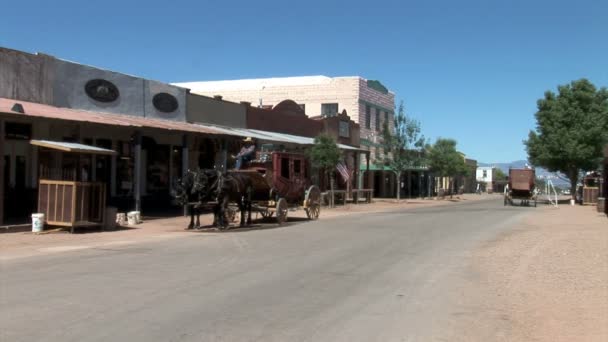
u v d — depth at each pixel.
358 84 51.25
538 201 52.91
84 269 11.07
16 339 6.34
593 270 11.63
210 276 10.54
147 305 8.09
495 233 19.75
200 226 20.30
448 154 59.97
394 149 47.44
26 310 7.66
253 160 22.30
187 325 7.10
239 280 10.23
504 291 9.68
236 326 7.13
